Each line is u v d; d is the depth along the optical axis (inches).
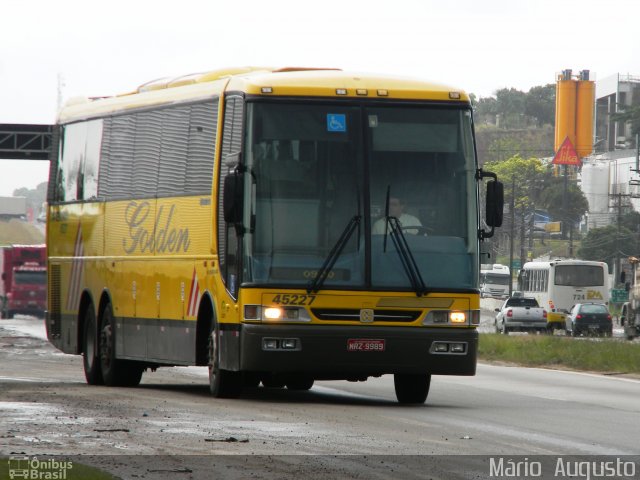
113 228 1820.9
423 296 1419.8
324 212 1416.1
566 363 2760.8
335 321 1408.7
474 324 1437.0
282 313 1398.9
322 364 1402.6
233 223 1400.1
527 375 2311.8
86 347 1918.1
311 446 1007.6
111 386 1838.1
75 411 1258.0
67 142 2044.8
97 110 1920.5
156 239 1673.2
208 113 1544.0
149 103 1727.4
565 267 6166.3
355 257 1413.6
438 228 1434.5
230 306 1439.5
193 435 1059.9
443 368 1423.5
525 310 5940.0
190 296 1566.2
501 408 1492.4
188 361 1572.3
